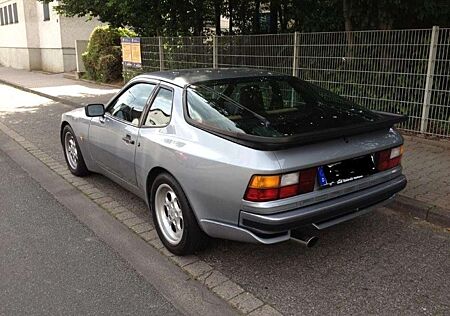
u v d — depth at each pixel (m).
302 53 8.61
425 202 4.62
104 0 12.95
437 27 6.77
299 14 10.40
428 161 6.08
